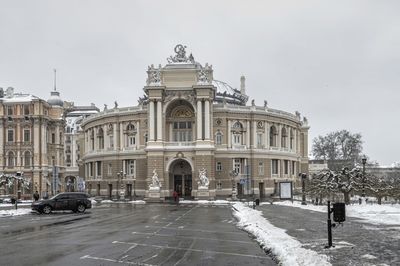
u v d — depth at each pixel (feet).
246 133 341.41
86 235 99.55
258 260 66.95
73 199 185.98
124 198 325.21
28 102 387.34
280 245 74.33
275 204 231.91
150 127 318.24
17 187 375.25
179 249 77.66
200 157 311.68
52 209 181.68
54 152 409.08
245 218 135.74
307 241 80.38
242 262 65.36
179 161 324.60
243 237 94.94
